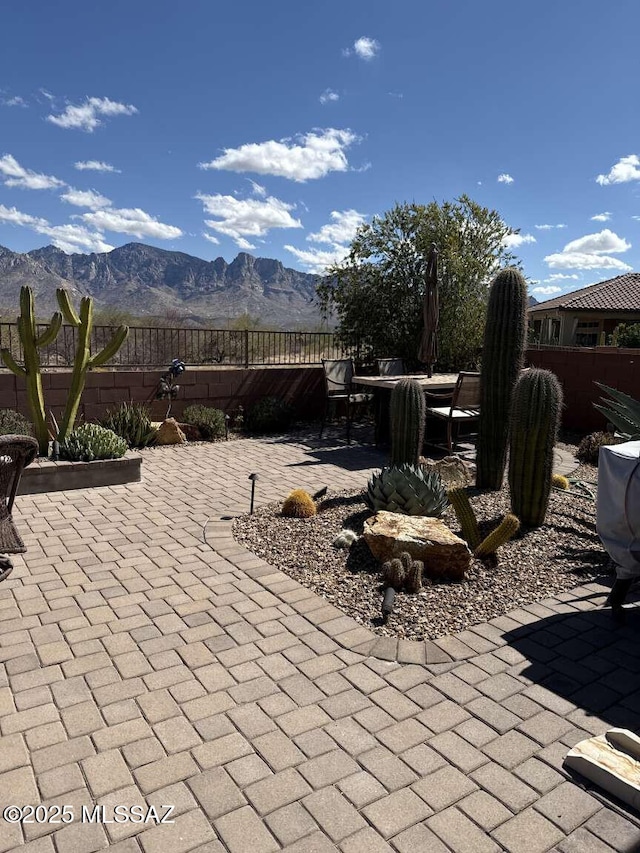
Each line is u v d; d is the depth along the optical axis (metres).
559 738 2.68
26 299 6.89
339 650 3.38
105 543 5.01
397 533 4.42
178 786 2.36
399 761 2.52
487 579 4.33
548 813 2.26
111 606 3.87
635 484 3.60
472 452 8.98
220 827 2.17
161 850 2.07
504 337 6.21
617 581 3.74
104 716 2.77
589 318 28.33
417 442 6.49
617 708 2.91
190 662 3.24
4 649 3.33
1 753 2.52
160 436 9.40
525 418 5.20
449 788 2.38
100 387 9.54
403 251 12.52
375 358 12.81
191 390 10.45
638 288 29.53
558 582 4.34
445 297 12.33
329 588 4.16
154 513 5.84
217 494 6.57
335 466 8.07
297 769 2.46
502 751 2.59
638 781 2.34
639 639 3.57
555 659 3.34
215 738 2.64
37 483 6.50
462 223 12.67
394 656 3.32
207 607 3.88
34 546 4.93
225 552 4.82
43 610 3.80
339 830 2.17
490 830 2.18
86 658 3.26
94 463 6.77
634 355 10.03
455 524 5.42
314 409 11.92
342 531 5.17
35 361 7.05
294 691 2.99
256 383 11.12
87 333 7.39
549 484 5.30
